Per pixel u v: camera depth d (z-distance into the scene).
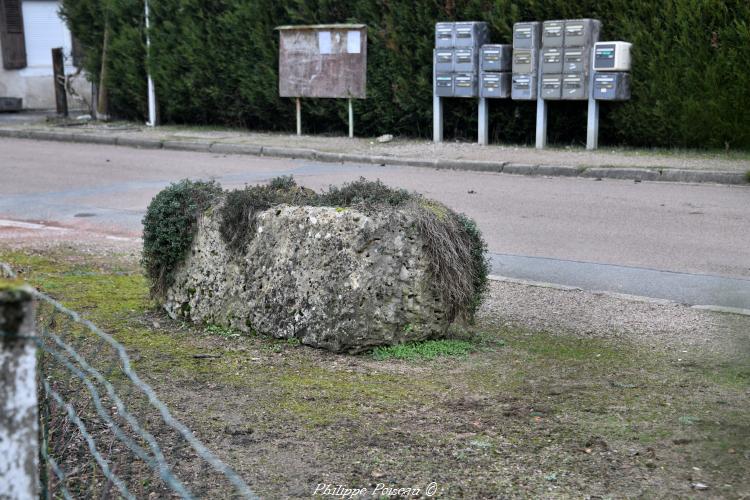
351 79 17.58
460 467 3.80
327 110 18.59
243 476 3.72
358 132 18.44
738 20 13.59
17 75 25.98
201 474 3.74
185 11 19.94
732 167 12.87
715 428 4.20
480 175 13.83
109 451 3.90
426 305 5.40
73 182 13.34
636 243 8.91
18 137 20.17
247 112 20.02
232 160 16.08
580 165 13.59
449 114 17.09
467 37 15.79
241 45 19.31
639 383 4.89
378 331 5.28
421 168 14.74
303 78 18.17
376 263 5.22
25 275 7.47
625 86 14.62
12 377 1.95
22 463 1.99
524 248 8.78
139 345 5.45
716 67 13.80
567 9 15.16
